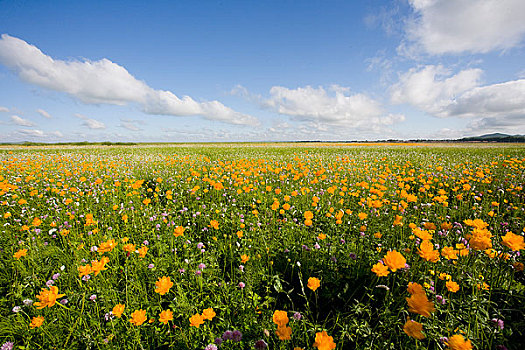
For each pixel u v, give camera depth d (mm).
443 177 7805
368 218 4348
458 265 2596
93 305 2303
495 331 1841
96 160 14156
